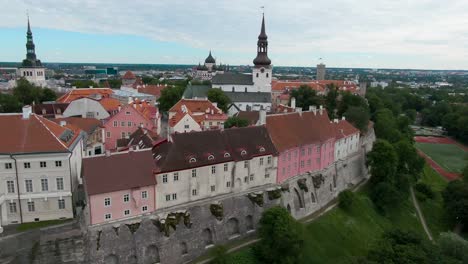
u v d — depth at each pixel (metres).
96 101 128.75
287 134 96.44
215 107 145.75
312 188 99.12
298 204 94.62
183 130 120.12
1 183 65.75
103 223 65.69
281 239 70.31
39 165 66.94
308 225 89.25
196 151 77.81
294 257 72.12
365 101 174.12
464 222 106.19
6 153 64.81
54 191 68.50
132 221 67.75
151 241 69.12
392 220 106.56
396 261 64.50
